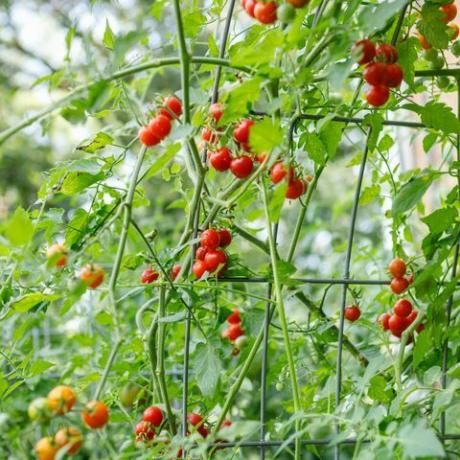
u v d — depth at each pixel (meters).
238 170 1.27
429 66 1.46
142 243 1.45
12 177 4.14
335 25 1.20
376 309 1.68
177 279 1.34
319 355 1.53
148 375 1.59
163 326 1.34
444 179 2.16
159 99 1.27
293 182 1.27
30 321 1.57
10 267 1.35
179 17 1.22
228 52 1.38
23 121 1.22
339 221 3.25
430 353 1.45
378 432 1.16
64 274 1.32
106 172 1.40
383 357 1.30
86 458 1.61
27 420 1.55
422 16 1.36
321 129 1.34
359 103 1.44
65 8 4.24
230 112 1.21
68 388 1.12
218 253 1.32
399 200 1.34
